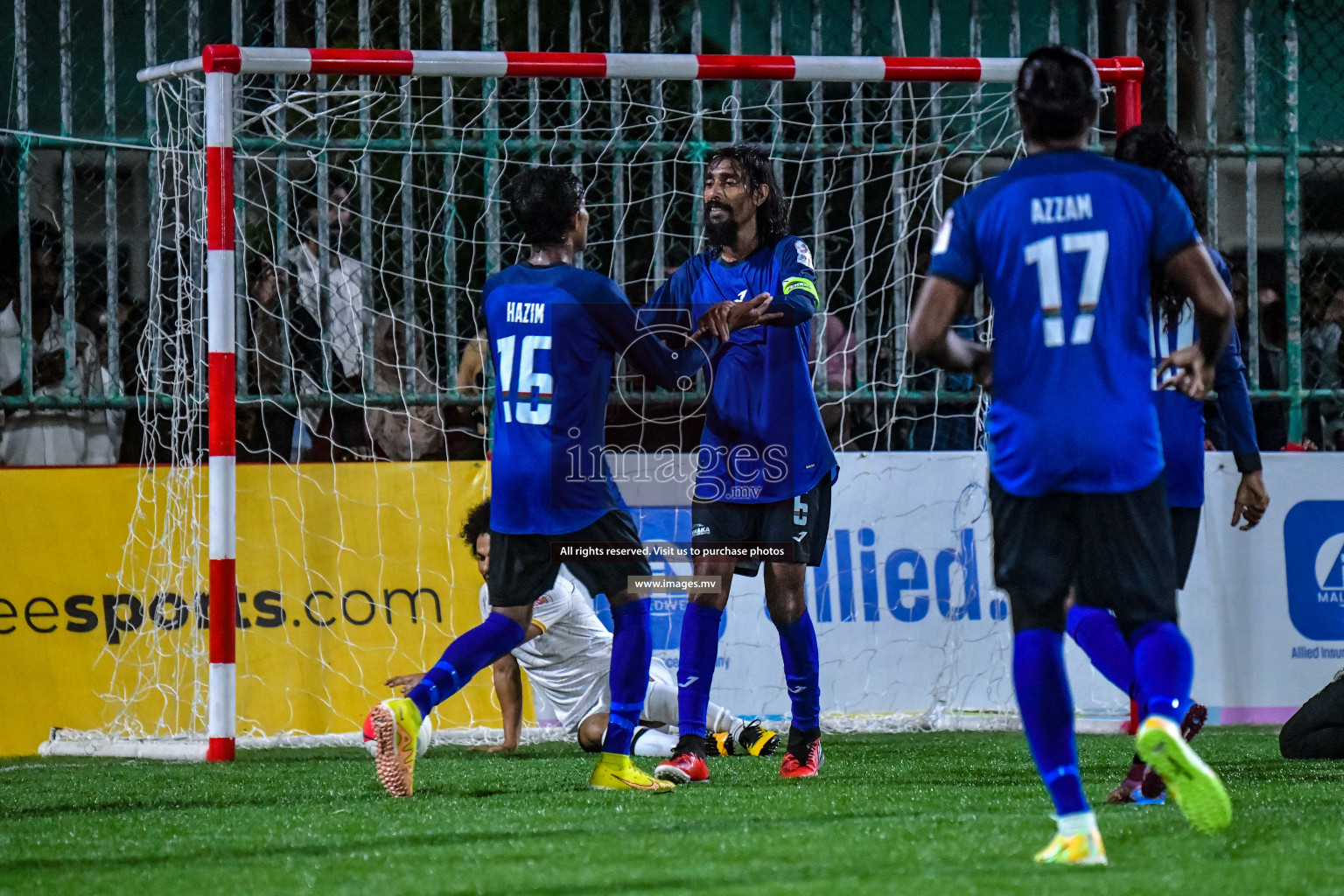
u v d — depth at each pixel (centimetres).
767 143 2750
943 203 2720
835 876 939
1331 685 1766
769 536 1578
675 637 2214
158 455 2409
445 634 2184
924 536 2292
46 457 2362
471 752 1956
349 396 2378
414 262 2542
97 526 2136
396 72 1895
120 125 2633
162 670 2128
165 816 1302
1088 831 977
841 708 2234
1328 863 969
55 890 944
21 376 2419
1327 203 2769
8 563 2103
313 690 2145
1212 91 2520
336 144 2377
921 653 2269
